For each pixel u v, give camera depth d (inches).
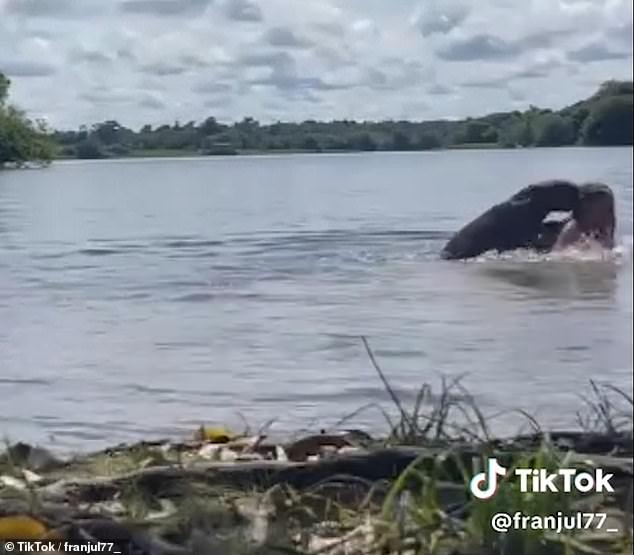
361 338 217.0
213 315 237.0
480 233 340.8
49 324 208.2
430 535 124.6
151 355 201.5
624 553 121.2
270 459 156.0
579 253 326.3
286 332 230.8
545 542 122.3
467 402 177.3
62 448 166.7
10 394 186.2
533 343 221.1
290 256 304.3
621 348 215.3
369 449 147.6
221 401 188.5
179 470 140.8
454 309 259.4
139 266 248.5
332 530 129.7
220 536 123.1
